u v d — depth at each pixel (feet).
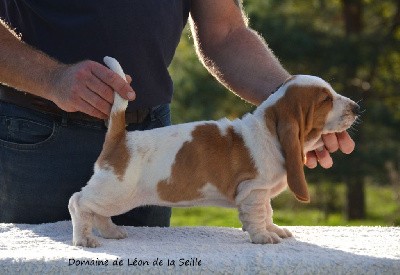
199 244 14.55
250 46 18.20
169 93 18.30
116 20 16.90
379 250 14.05
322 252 13.60
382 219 69.26
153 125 17.98
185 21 18.63
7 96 17.35
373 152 60.08
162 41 17.56
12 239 15.06
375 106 62.28
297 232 16.37
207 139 14.93
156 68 17.67
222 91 57.62
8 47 15.75
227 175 14.85
